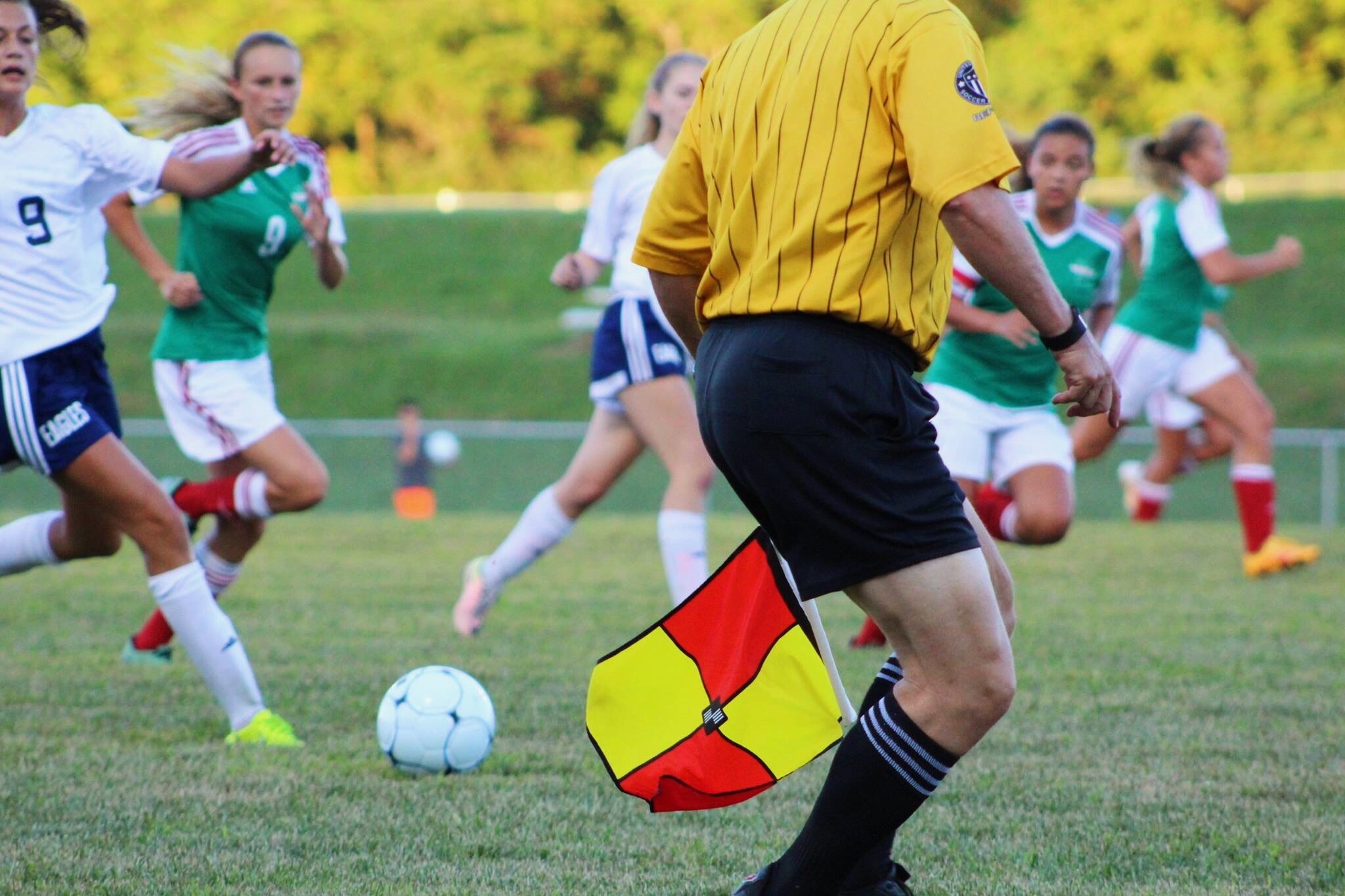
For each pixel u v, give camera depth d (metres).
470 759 14.20
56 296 14.89
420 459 58.28
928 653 8.93
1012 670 8.96
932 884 10.85
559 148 174.88
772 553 10.02
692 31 175.00
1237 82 152.50
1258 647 21.67
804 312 8.79
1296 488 61.91
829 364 8.73
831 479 8.77
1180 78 155.62
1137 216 30.52
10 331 14.54
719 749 10.06
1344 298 110.19
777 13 9.68
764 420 8.81
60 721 16.30
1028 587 28.91
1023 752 15.11
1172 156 29.11
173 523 15.24
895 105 8.74
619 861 11.38
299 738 15.71
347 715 16.78
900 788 9.05
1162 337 29.81
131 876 10.75
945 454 21.50
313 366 102.44
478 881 10.78
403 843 11.79
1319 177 144.75
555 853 11.58
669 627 10.23
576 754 14.99
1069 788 13.65
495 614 25.11
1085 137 20.81
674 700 10.20
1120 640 22.30
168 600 15.26
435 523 45.38
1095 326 22.56
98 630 23.05
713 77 9.88
